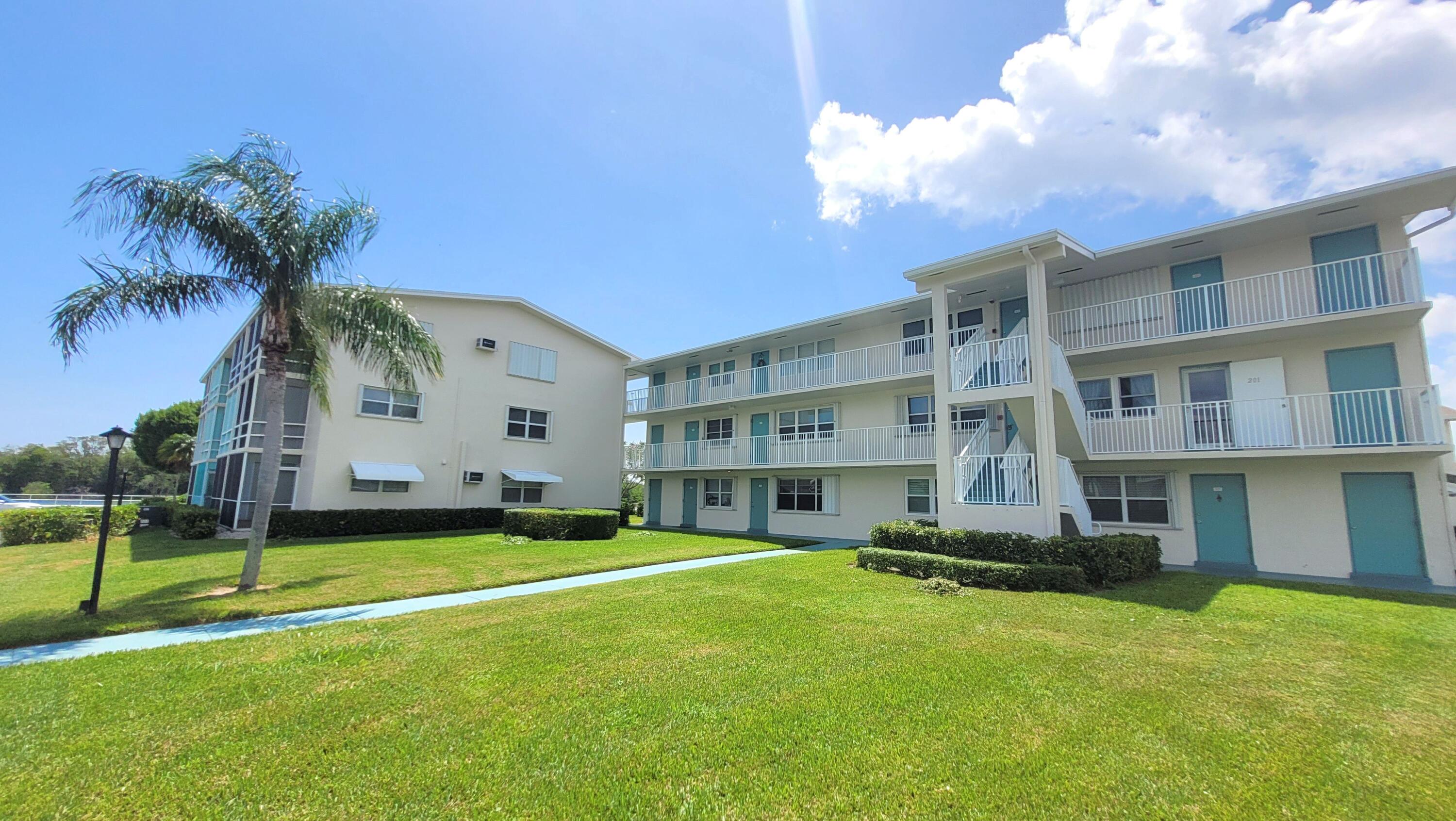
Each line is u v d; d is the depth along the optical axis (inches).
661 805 123.3
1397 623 278.5
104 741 151.7
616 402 1045.8
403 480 751.1
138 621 276.1
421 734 156.6
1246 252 499.2
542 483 920.9
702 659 221.0
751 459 829.8
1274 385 481.4
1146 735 156.6
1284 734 158.2
